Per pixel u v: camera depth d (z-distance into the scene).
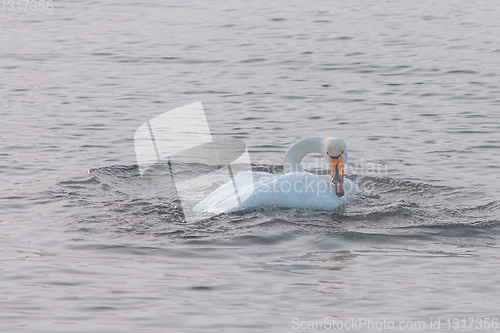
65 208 12.85
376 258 10.45
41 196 13.64
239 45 34.28
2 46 34.09
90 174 15.41
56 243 10.94
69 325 8.03
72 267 9.88
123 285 9.27
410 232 11.69
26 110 22.28
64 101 23.66
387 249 10.87
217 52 32.62
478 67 28.72
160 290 9.11
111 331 7.90
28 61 30.70
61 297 8.82
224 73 28.30
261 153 17.94
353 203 13.20
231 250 10.76
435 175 15.88
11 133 19.34
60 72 28.55
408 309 8.59
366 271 9.90
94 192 14.10
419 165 16.73
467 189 14.61
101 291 9.04
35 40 35.91
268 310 8.54
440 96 24.20
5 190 14.05
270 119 21.38
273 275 9.72
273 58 31.12
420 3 48.81
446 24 40.00
